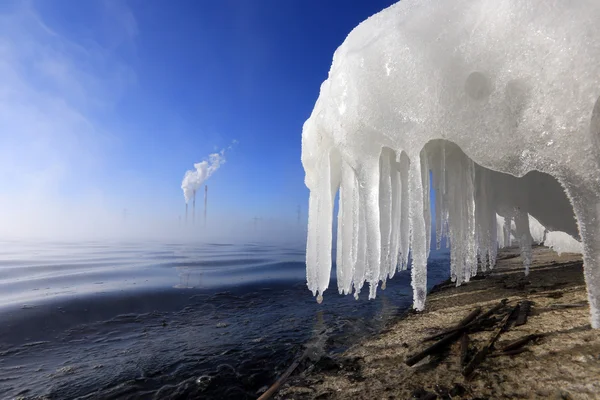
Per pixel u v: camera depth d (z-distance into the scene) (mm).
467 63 1954
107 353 4395
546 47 1719
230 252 23703
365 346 3502
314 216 3775
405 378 2369
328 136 3066
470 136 2000
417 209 2355
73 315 6332
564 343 2271
